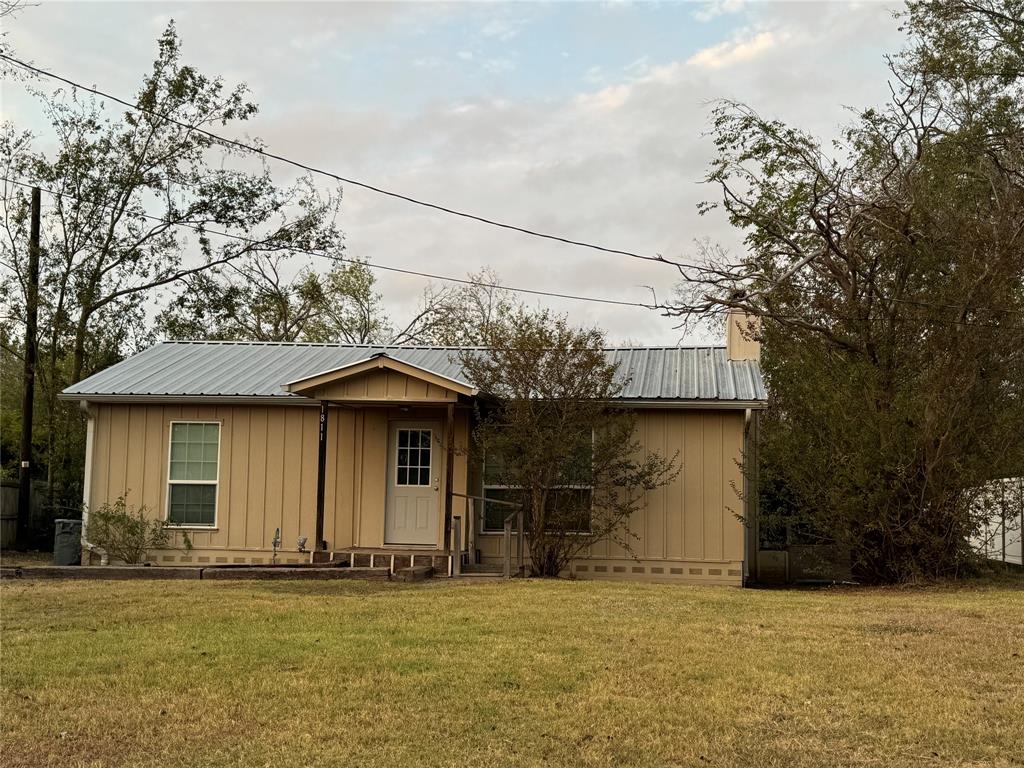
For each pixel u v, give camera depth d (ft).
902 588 48.52
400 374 51.26
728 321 64.34
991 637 31.40
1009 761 19.60
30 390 73.97
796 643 30.35
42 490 81.25
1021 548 60.70
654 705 23.22
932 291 53.42
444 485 55.93
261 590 43.14
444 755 19.83
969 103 76.84
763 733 21.31
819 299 57.72
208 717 22.30
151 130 91.30
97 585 44.93
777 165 70.74
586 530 53.06
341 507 56.29
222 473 57.26
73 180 87.30
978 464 49.26
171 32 92.17
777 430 54.24
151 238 93.04
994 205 58.90
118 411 58.13
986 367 50.31
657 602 39.47
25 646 29.55
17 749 20.27
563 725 21.72
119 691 24.49
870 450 49.78
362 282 146.82
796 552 64.49
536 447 49.44
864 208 58.13
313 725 21.75
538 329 54.03
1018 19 78.28
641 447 54.44
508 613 35.86
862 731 21.42
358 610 36.45
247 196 97.14
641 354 64.90
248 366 62.54
